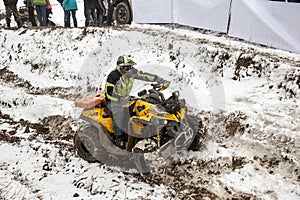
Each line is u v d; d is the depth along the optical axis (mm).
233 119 7734
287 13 9977
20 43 13500
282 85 8664
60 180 6043
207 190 5750
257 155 6664
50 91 10305
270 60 9297
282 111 7762
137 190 5723
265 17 10477
